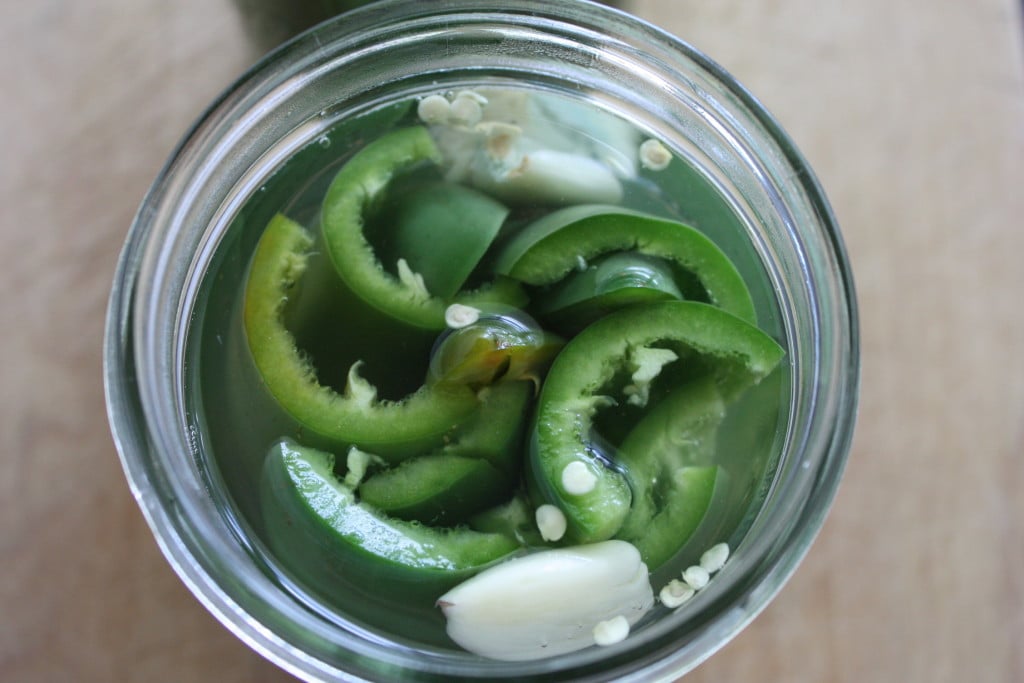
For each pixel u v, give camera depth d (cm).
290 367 22
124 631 26
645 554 22
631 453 22
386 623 22
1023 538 27
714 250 23
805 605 26
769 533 21
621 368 22
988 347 27
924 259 28
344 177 23
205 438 23
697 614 21
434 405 22
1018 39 28
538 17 23
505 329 22
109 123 27
